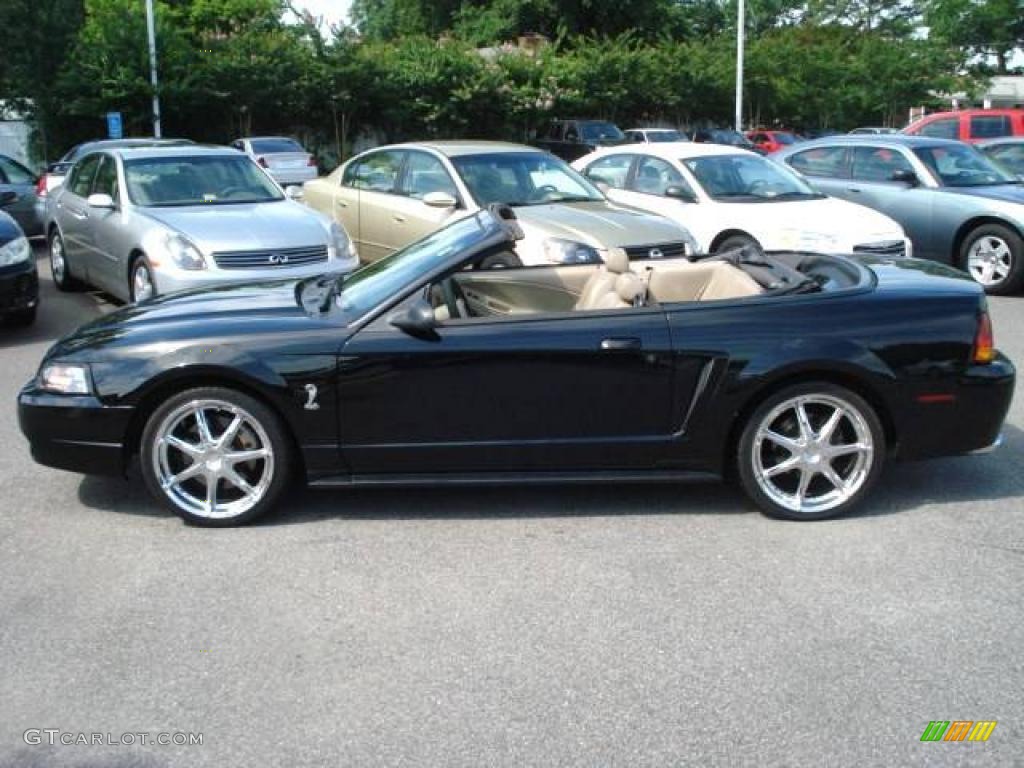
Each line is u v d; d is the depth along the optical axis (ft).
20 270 27.99
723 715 10.01
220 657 11.18
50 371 15.02
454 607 12.30
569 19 150.10
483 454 14.67
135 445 14.98
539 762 9.29
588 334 14.40
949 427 14.90
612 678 10.68
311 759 9.37
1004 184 35.94
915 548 13.97
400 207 31.96
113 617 12.11
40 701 10.37
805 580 12.99
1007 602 12.35
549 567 13.43
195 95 101.81
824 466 14.82
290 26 113.60
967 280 15.88
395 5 180.04
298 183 86.94
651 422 14.67
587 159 37.55
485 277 16.71
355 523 15.01
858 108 146.51
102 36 100.17
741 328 14.49
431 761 9.32
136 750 9.55
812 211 30.99
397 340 14.35
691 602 12.40
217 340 14.49
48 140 100.07
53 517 15.33
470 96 113.91
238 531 14.74
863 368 14.42
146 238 26.86
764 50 140.67
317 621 11.98
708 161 33.24
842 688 10.47
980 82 158.30
